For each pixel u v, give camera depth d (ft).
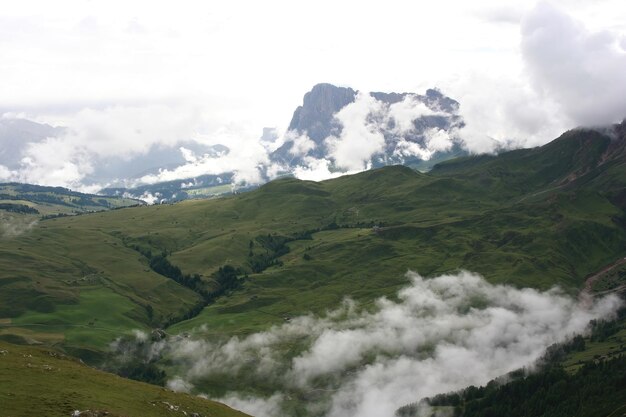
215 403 413.59
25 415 256.52
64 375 357.41
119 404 313.32
